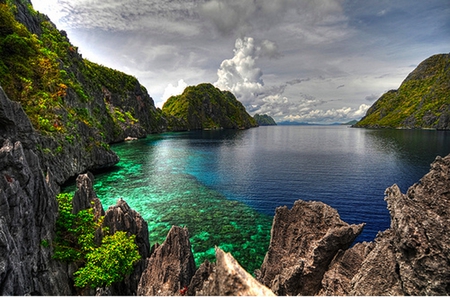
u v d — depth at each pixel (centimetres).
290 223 2567
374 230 4200
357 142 17362
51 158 5309
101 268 2217
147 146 15038
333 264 2056
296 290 2061
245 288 1038
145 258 2853
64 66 8850
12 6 7544
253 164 9831
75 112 7788
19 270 1742
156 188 6469
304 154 12362
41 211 2316
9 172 2064
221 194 6081
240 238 3956
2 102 2630
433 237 1393
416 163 9131
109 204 5197
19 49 6325
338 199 5653
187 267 2419
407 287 1445
